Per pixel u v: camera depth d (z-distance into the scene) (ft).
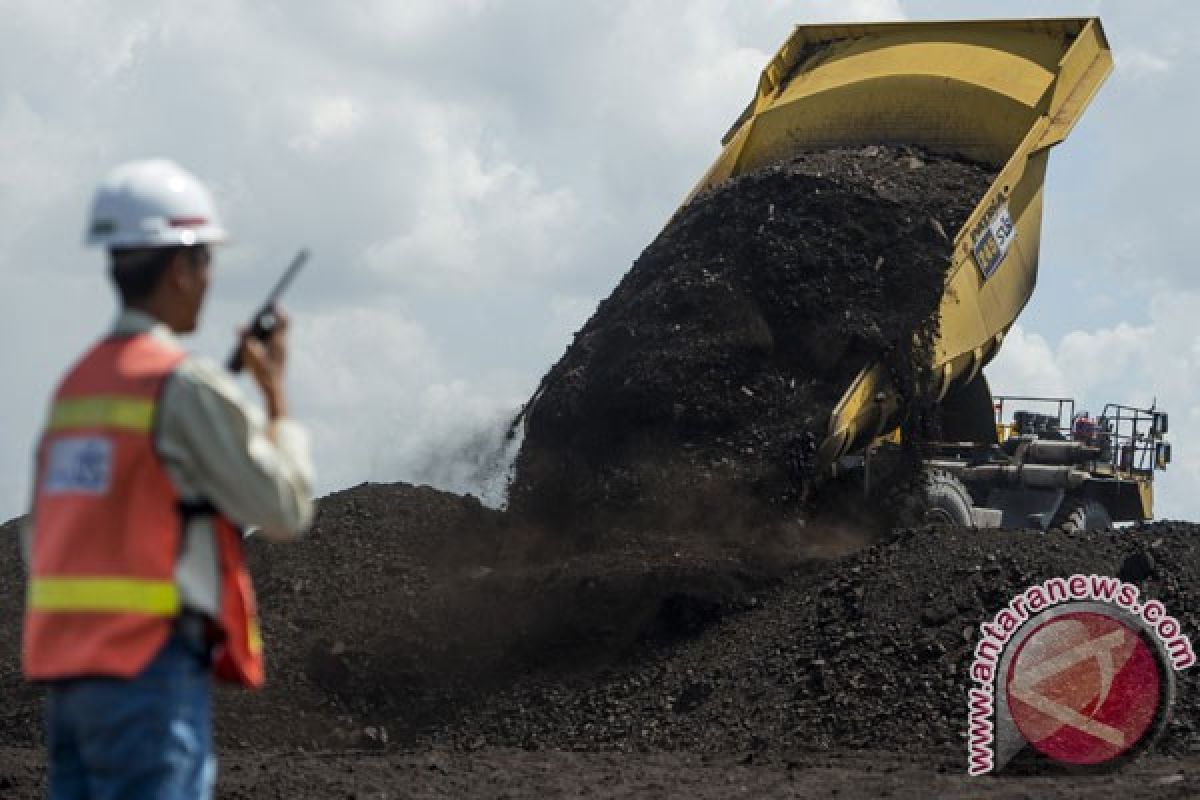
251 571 54.70
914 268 59.41
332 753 40.93
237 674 13.20
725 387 57.21
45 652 12.67
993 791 30.89
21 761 36.29
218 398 12.85
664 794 31.35
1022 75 63.93
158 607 12.60
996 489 67.31
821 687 41.42
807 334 58.39
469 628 48.70
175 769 12.66
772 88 69.87
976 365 63.21
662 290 60.90
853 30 69.72
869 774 34.30
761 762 36.94
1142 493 71.92
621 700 43.83
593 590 49.01
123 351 13.16
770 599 46.96
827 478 57.06
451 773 34.17
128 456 12.73
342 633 49.19
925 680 40.52
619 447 57.06
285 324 13.80
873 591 44.80
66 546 12.73
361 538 55.47
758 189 63.10
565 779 33.47
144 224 13.41
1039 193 63.41
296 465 13.19
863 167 63.72
